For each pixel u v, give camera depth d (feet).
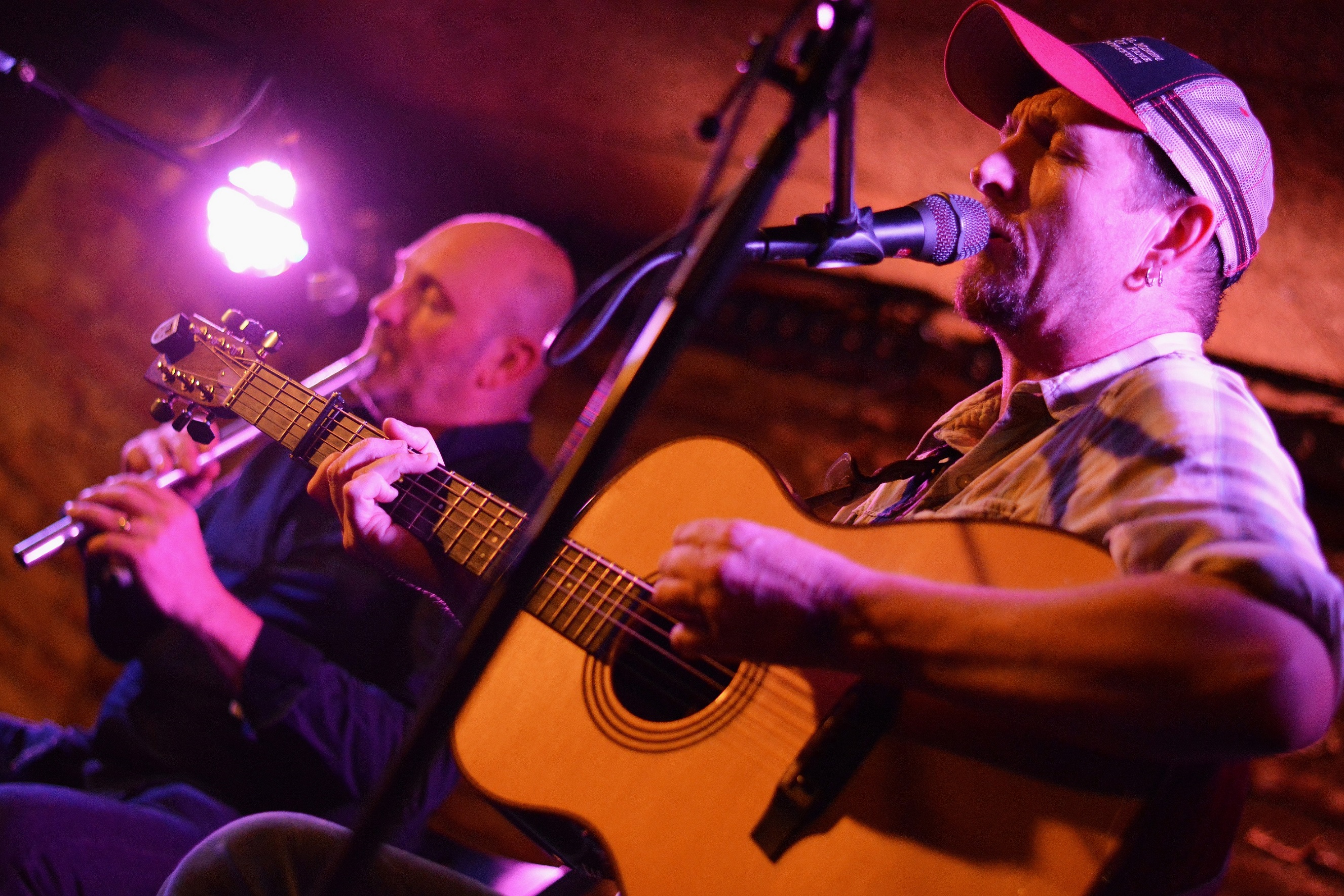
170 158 5.24
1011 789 3.17
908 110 8.37
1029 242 4.17
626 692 4.05
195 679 6.34
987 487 3.95
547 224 12.46
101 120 5.09
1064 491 3.61
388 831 2.93
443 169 12.09
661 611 3.40
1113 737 2.82
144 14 11.98
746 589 3.13
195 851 4.02
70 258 12.62
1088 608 2.85
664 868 3.48
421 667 6.48
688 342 3.04
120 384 12.26
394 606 6.74
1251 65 6.78
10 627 11.99
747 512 4.09
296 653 6.14
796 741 3.54
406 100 10.98
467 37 9.63
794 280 11.61
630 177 11.08
